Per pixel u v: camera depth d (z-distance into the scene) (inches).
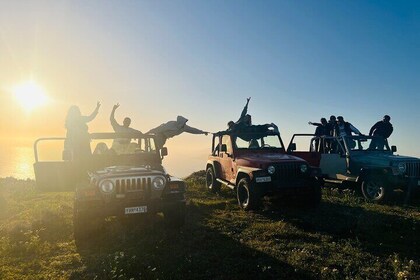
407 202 368.5
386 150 429.7
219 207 352.5
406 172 362.3
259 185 315.3
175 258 199.8
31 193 471.2
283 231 247.0
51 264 196.1
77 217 227.6
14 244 229.8
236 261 193.2
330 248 214.4
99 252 215.6
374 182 370.9
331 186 481.1
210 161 452.4
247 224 277.0
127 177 233.5
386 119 474.0
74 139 291.9
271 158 339.9
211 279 170.4
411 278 167.2
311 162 462.3
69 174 266.5
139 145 310.5
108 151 297.9
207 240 232.7
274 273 176.4
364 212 315.6
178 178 259.3
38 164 264.5
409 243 227.3
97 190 230.7
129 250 215.5
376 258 195.3
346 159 407.5
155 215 302.8
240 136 396.8
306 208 333.4
